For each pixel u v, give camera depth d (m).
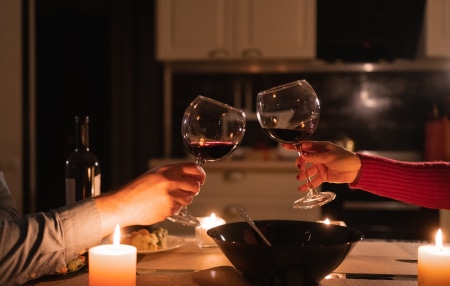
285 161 2.96
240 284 0.94
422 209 2.81
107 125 3.91
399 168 1.24
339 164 1.24
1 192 1.35
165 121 3.50
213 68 3.44
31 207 3.28
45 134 3.95
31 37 3.26
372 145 3.50
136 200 0.93
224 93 3.55
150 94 3.82
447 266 0.85
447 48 3.05
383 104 3.48
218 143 1.09
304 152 1.23
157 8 3.16
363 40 3.12
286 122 1.16
